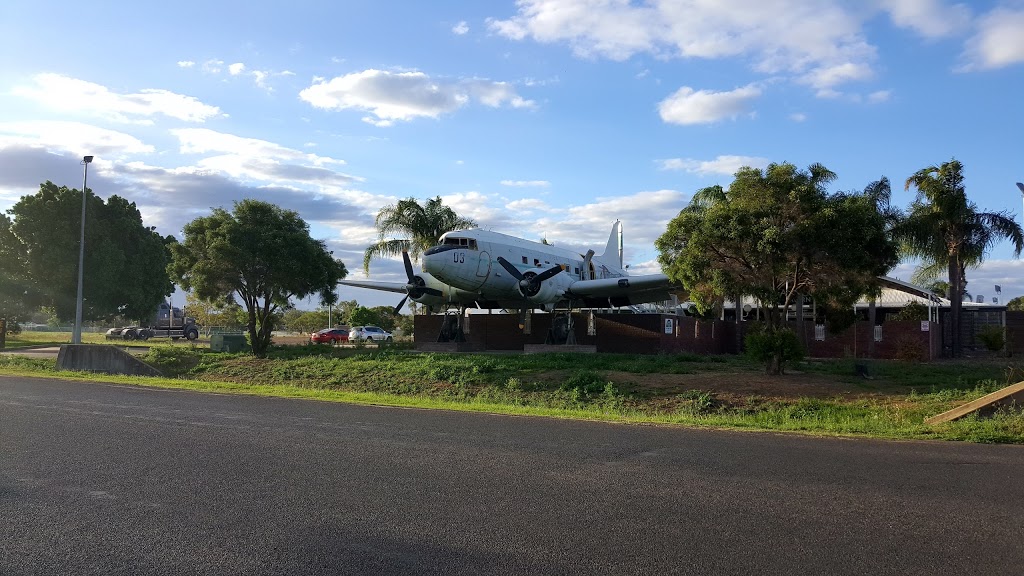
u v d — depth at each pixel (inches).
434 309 1396.4
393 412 502.9
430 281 1270.9
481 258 1147.3
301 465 298.8
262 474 280.1
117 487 255.9
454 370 911.0
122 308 2146.9
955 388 711.1
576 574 171.3
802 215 774.5
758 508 232.8
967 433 398.9
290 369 1029.8
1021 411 442.3
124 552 185.3
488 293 1194.0
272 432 392.2
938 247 1290.6
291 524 211.5
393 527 209.2
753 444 366.0
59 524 210.1
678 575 170.7
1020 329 1572.3
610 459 319.6
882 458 326.3
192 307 2947.8
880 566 177.2
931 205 1289.4
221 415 467.5
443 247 1127.6
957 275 1334.9
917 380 779.4
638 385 776.9
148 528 206.7
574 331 1206.9
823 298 847.7
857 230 762.8
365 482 267.7
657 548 190.9
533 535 202.2
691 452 339.6
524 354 1083.9
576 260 1413.6
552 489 259.1
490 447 349.1
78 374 898.7
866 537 201.2
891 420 534.9
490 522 215.0
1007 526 212.2
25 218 1910.7
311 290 1222.9
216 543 193.3
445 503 237.5
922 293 1407.5
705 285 904.3
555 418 477.1
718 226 791.1
